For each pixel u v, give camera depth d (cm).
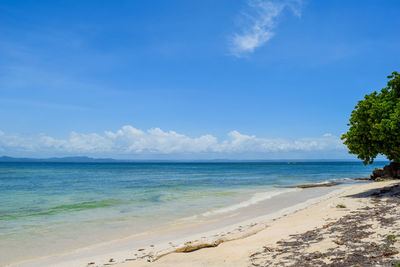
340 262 602
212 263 733
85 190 3145
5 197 2530
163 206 2016
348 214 1161
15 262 919
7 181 4516
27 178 5294
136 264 818
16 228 1374
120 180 4828
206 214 1716
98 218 1606
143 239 1177
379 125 1620
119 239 1188
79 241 1159
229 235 1055
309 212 1433
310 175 6575
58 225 1437
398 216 971
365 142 1836
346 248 692
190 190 3122
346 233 834
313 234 886
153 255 886
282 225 1151
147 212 1786
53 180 4784
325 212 1327
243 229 1226
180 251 898
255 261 705
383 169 3897
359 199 1633
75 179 5062
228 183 4153
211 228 1348
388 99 1838
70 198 2450
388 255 601
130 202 2208
